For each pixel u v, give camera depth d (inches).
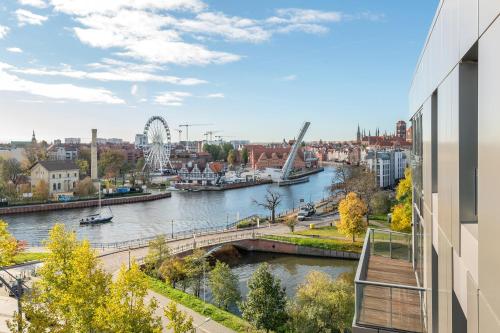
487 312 205.8
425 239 486.3
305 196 5551.2
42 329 725.9
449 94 305.1
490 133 198.5
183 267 1812.3
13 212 4183.1
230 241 2527.1
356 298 464.1
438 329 382.6
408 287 449.4
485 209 205.9
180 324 838.5
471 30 235.0
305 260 2425.0
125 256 2140.7
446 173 318.0
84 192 4997.5
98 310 732.0
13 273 1754.4
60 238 917.8
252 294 1282.0
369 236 735.7
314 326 1221.7
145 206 4781.0
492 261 195.6
